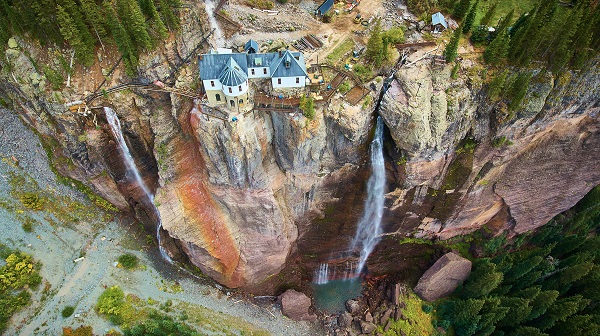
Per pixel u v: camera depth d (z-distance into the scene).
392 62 65.00
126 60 63.44
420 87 62.75
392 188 72.00
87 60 64.56
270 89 63.03
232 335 71.69
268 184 67.81
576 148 72.00
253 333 73.06
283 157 67.31
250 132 61.78
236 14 69.38
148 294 72.75
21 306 69.06
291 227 75.31
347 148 66.00
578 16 59.75
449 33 69.69
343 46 67.88
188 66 65.81
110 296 70.75
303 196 71.81
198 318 72.12
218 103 62.00
